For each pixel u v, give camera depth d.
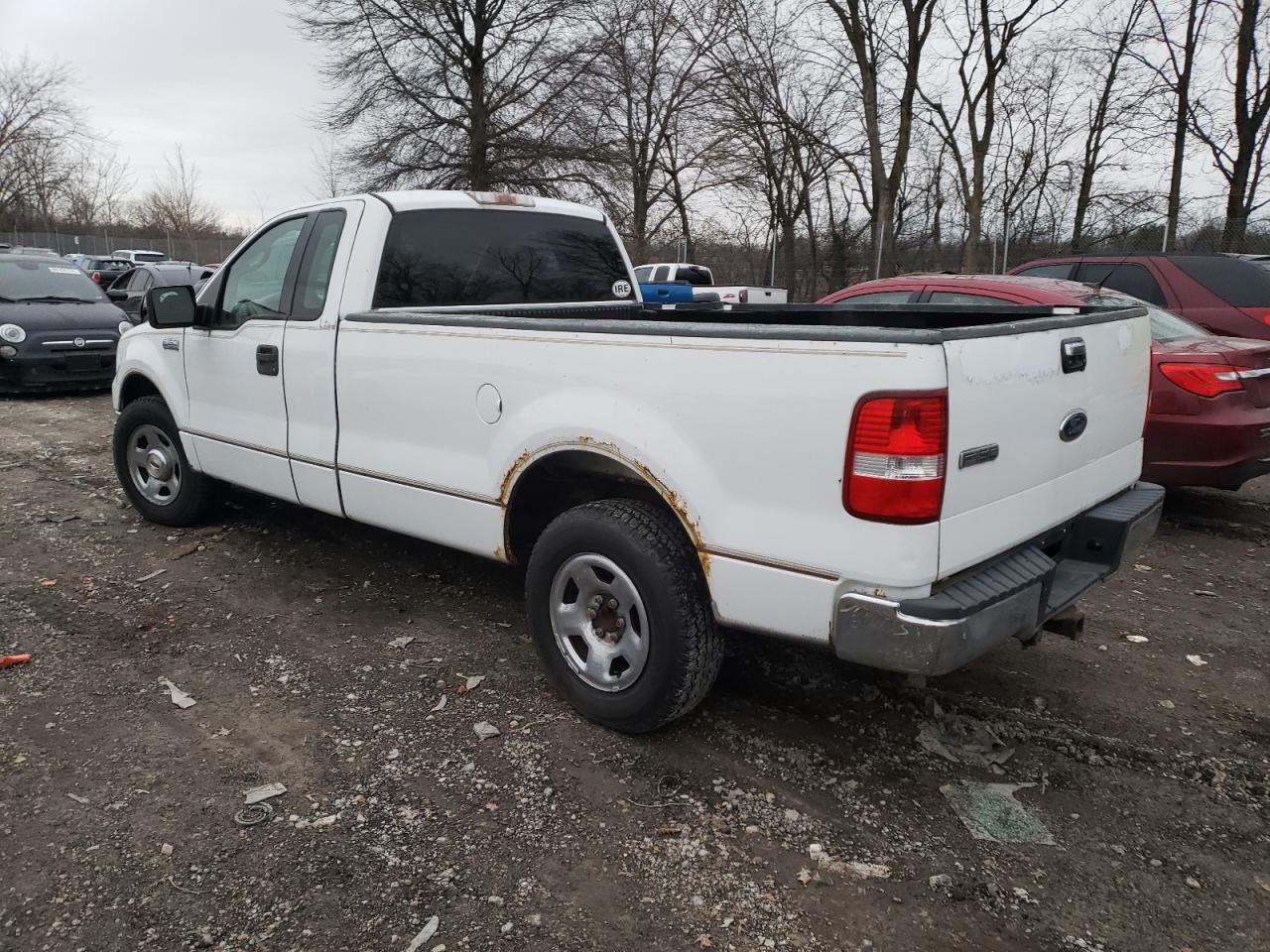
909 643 2.49
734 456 2.73
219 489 5.44
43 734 3.22
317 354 4.12
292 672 3.72
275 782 2.96
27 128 46.69
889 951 2.30
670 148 30.44
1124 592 4.83
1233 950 2.33
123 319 11.78
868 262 23.73
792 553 2.64
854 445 2.46
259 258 4.60
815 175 25.66
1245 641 4.22
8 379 10.69
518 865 2.59
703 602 2.99
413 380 3.70
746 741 3.26
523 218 4.68
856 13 19.12
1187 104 18.81
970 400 2.49
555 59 25.02
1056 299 6.31
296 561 5.02
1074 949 2.32
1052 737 3.32
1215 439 5.64
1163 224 17.70
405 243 4.13
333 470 4.16
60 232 52.56
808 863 2.62
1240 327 7.69
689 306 4.77
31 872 2.52
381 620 4.27
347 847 2.65
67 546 5.22
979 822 2.83
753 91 24.73
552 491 3.62
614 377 3.00
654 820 2.80
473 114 25.06
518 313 4.42
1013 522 2.79
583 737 3.26
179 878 2.51
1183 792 3.01
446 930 2.34
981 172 19.33
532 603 3.41
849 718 3.43
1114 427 3.37
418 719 3.37
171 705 3.44
